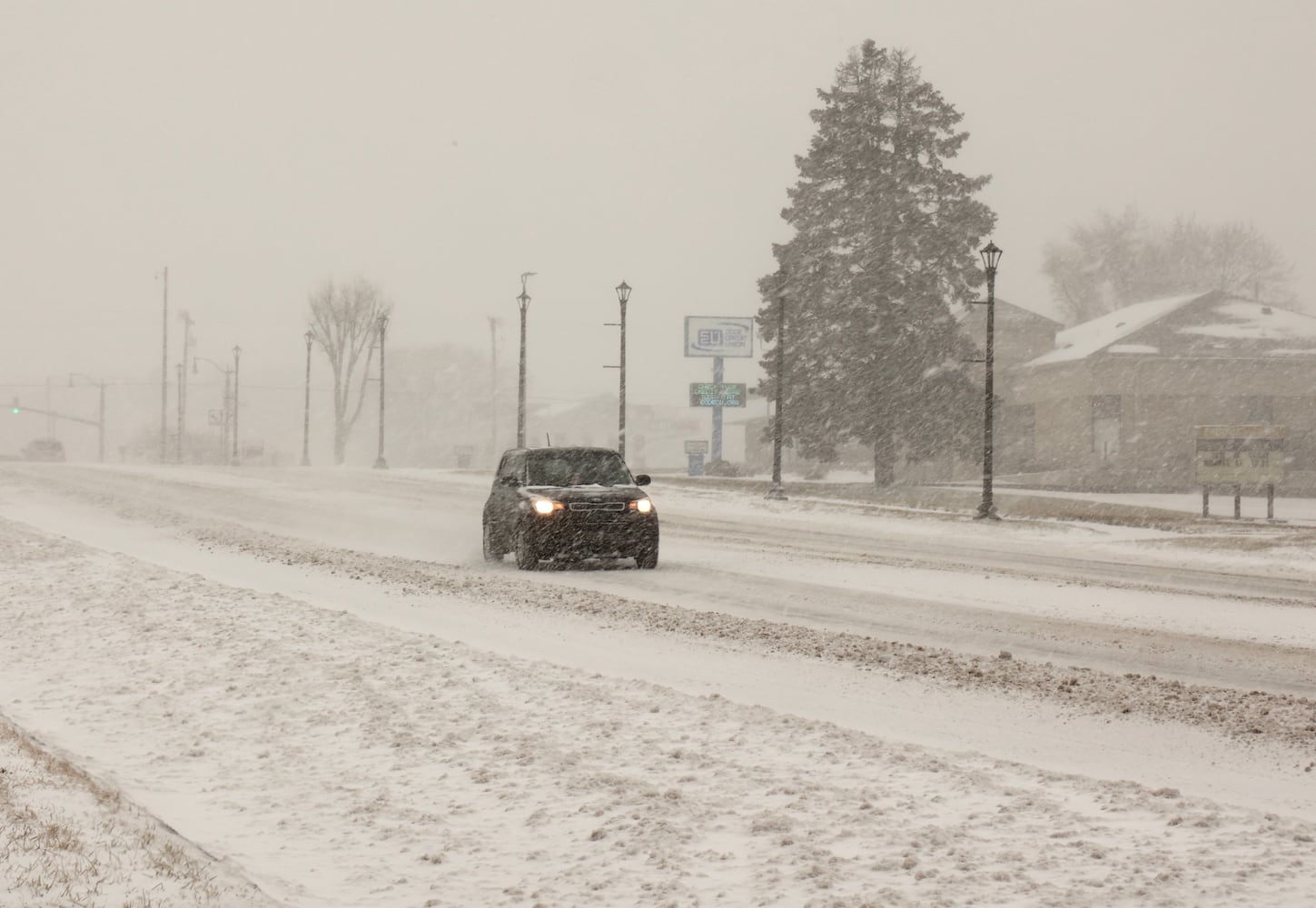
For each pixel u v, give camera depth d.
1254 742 9.88
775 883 5.70
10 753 7.73
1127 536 33.78
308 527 33.19
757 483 54.97
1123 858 6.05
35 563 20.58
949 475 72.62
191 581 18.20
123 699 10.19
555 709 9.65
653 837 6.38
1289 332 70.88
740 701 11.03
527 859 6.13
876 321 56.97
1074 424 70.12
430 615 16.33
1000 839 6.38
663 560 24.98
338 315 105.56
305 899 5.54
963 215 57.34
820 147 59.78
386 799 7.22
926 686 11.99
